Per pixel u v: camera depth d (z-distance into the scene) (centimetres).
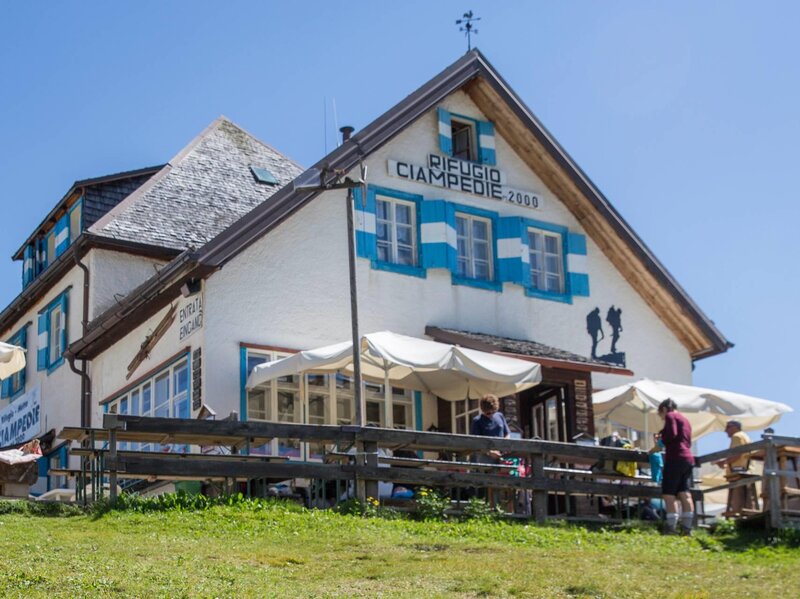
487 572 1391
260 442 1912
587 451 1984
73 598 1155
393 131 2548
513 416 2473
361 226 2497
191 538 1527
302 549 1498
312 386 2366
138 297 2439
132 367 2575
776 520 1830
